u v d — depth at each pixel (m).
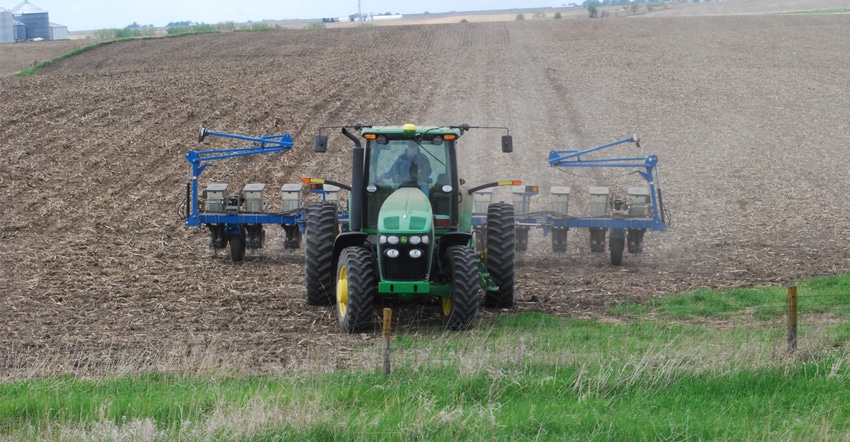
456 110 38.91
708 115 38.12
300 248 20.55
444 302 13.72
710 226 22.53
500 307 14.65
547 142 33.44
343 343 12.31
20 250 19.38
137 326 13.38
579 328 13.05
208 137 33.12
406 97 41.53
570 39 64.75
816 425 8.47
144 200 25.02
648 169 18.55
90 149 31.09
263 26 87.38
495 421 8.35
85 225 22.28
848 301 14.80
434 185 13.86
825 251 19.52
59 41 82.44
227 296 15.41
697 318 13.98
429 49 60.06
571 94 42.78
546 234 18.81
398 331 13.11
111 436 7.95
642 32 68.44
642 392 9.52
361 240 13.71
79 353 11.79
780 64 51.28
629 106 40.03
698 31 68.31
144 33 86.19
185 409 8.83
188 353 11.79
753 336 11.88
